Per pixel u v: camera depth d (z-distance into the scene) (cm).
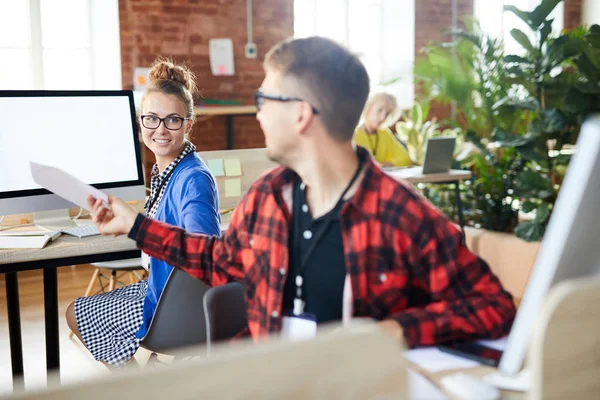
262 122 132
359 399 72
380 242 129
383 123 569
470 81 578
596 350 93
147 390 64
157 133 246
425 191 588
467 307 126
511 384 107
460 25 821
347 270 130
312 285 134
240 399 68
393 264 130
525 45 525
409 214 128
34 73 647
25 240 240
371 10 798
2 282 540
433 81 590
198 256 160
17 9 636
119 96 273
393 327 122
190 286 225
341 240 132
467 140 549
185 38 709
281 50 131
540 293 99
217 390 67
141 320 246
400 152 575
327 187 132
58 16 652
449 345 125
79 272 551
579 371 93
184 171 240
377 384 73
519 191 501
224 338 162
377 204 129
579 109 488
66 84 662
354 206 129
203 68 723
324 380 71
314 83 127
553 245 96
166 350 230
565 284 93
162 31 696
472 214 559
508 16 811
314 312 134
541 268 98
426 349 125
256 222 142
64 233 260
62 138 261
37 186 255
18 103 254
